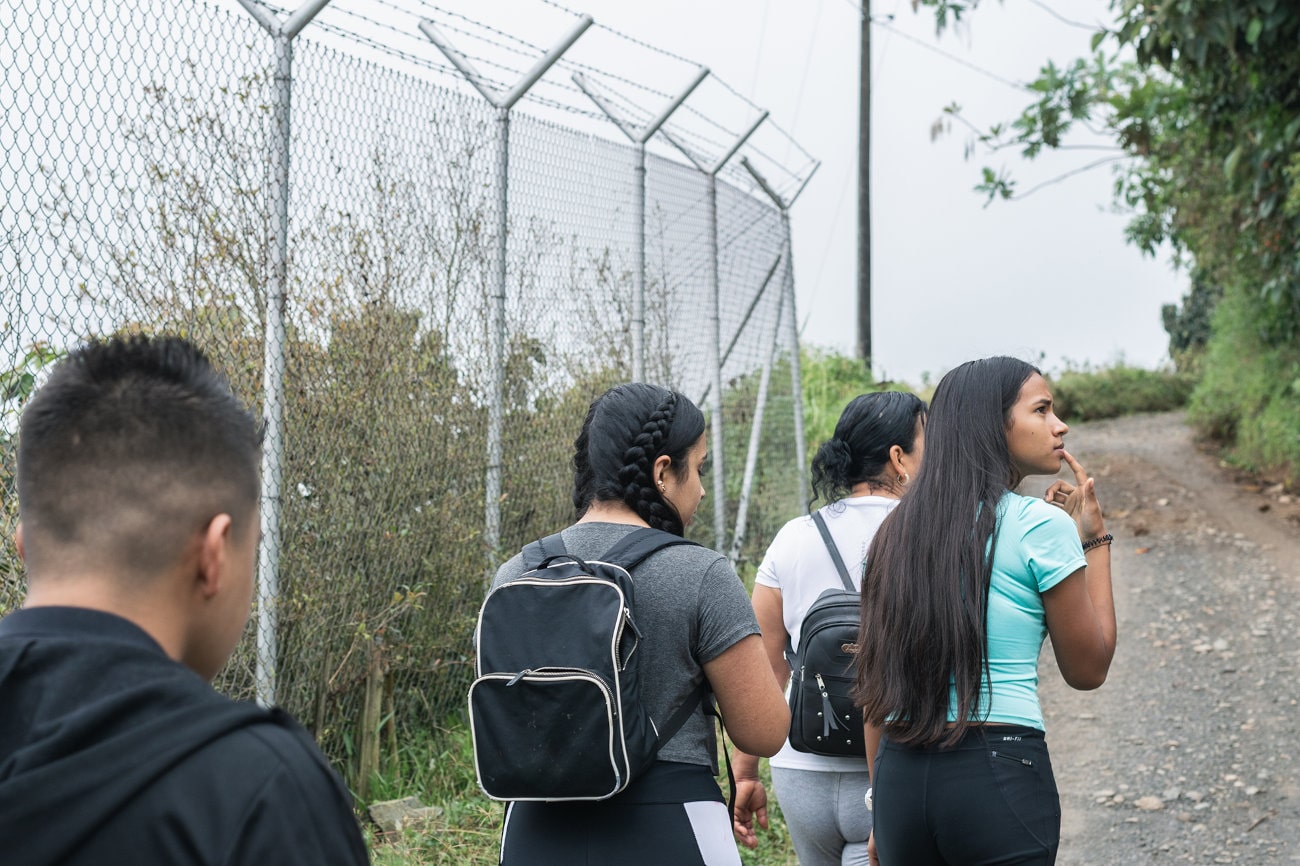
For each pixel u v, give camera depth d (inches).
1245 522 455.8
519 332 198.2
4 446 118.2
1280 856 183.3
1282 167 406.6
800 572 116.5
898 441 119.0
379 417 167.8
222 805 39.2
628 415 90.0
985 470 97.9
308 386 154.4
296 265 151.2
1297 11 344.5
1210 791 211.6
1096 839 194.9
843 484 121.3
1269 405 551.5
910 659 93.7
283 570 152.2
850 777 111.3
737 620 84.1
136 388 45.0
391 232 168.2
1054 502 103.5
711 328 258.7
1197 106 435.5
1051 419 102.7
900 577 95.9
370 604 168.1
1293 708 251.4
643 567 84.7
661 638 83.0
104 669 40.9
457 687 191.0
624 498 89.0
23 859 37.2
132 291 127.5
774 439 320.8
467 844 154.5
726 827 84.1
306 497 155.6
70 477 43.9
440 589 182.9
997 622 93.0
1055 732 251.8
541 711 78.1
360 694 170.4
